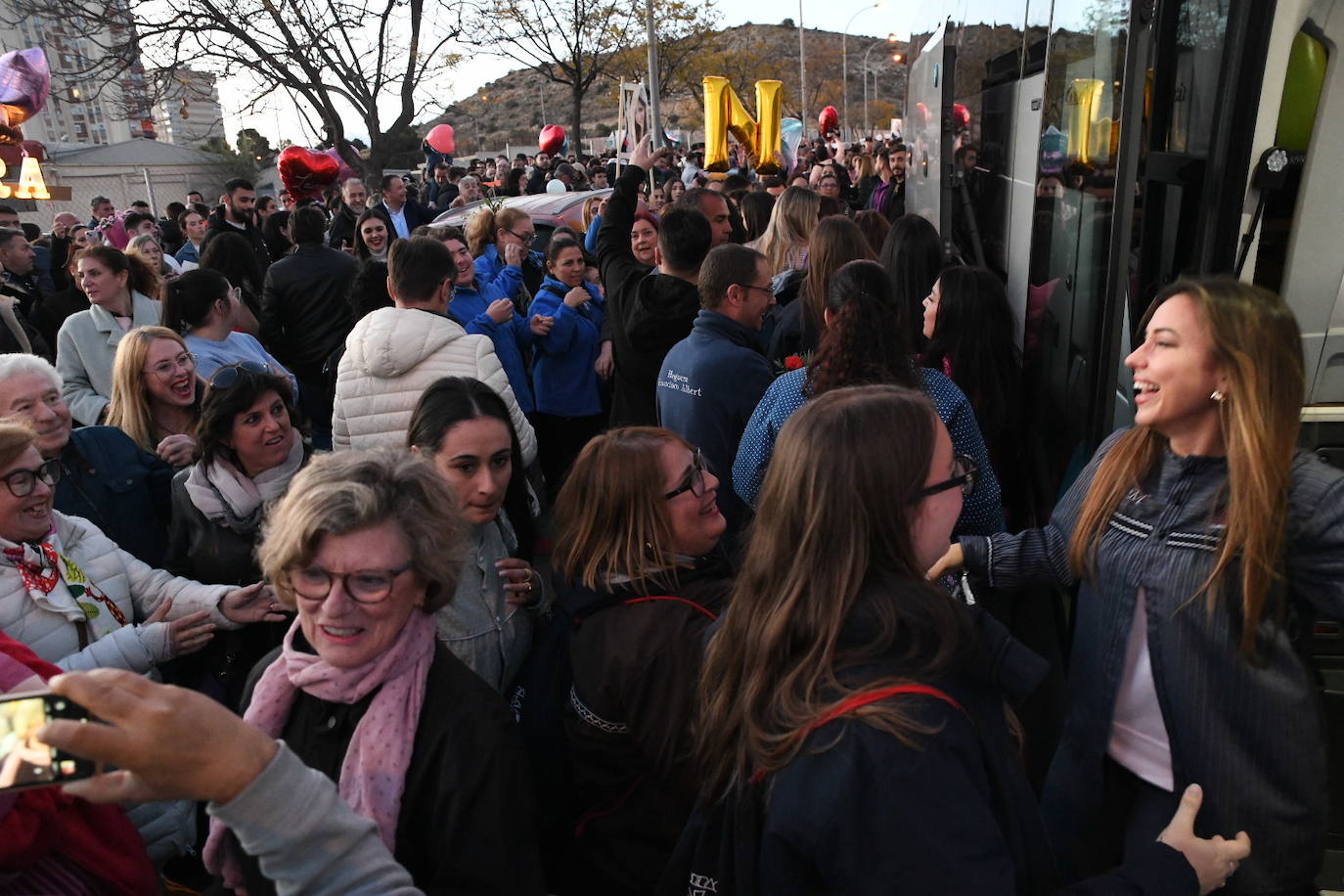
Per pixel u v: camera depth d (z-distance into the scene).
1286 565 1.60
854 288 2.54
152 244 7.48
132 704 0.94
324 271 5.45
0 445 2.16
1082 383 3.17
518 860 1.53
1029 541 2.10
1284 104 2.28
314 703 1.59
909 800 1.11
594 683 1.81
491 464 2.17
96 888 1.71
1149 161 2.54
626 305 4.18
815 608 1.23
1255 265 2.41
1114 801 1.92
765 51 51.81
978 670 1.24
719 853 1.34
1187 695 1.70
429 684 1.59
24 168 9.81
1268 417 1.55
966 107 6.42
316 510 1.46
